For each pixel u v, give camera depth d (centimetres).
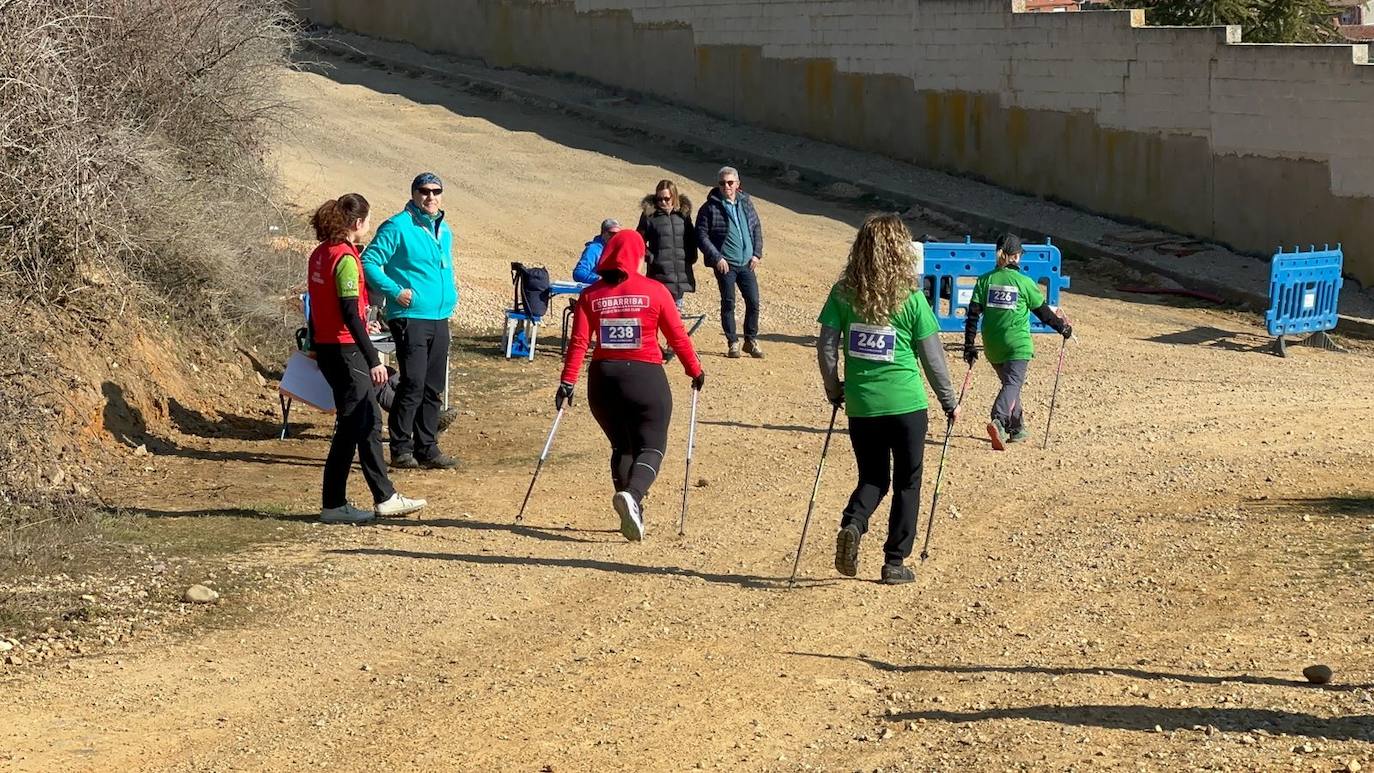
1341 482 1069
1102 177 2525
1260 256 2294
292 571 822
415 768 559
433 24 3944
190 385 1224
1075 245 2372
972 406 1402
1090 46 2508
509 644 719
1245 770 526
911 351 816
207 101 1434
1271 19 2883
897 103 2886
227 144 1480
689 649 712
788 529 957
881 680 666
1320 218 2206
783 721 612
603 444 1221
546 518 974
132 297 1184
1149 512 990
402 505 959
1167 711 600
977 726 594
